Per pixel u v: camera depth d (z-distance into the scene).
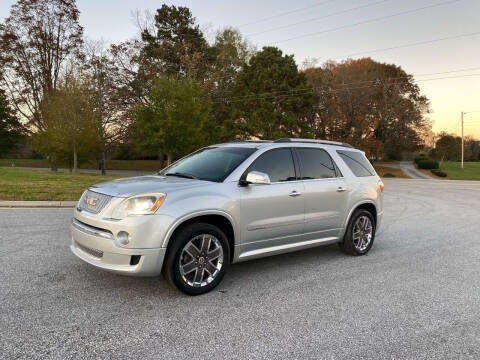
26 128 36.44
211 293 4.04
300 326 3.29
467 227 8.85
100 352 2.74
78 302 3.65
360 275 4.84
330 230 5.37
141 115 25.48
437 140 73.31
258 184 4.48
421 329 3.30
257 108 35.78
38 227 7.01
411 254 6.07
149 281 4.30
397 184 28.86
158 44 40.22
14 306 3.49
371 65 54.53
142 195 3.69
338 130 47.62
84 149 27.33
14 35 35.38
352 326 3.32
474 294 4.23
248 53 42.62
